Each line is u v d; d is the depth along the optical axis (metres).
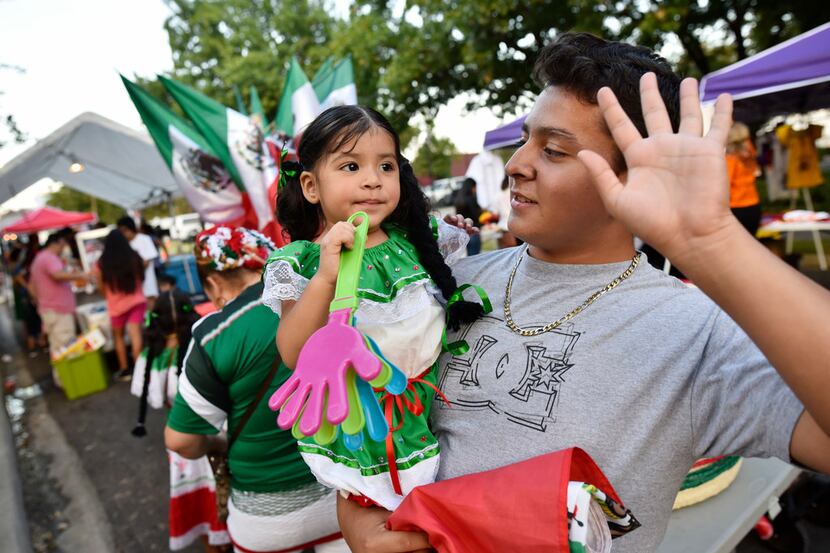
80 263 13.67
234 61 16.64
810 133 7.55
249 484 1.81
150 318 2.70
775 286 0.60
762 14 8.91
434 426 1.13
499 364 1.03
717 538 1.61
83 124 6.39
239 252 2.02
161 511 3.50
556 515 0.78
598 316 0.98
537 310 1.05
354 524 1.04
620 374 0.92
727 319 0.92
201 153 3.44
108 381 6.23
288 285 1.01
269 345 1.73
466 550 0.85
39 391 6.34
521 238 1.03
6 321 12.87
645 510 0.91
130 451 4.42
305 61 17.78
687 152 0.63
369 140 1.08
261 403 1.75
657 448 0.89
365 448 1.04
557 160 0.95
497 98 10.76
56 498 3.81
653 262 2.92
